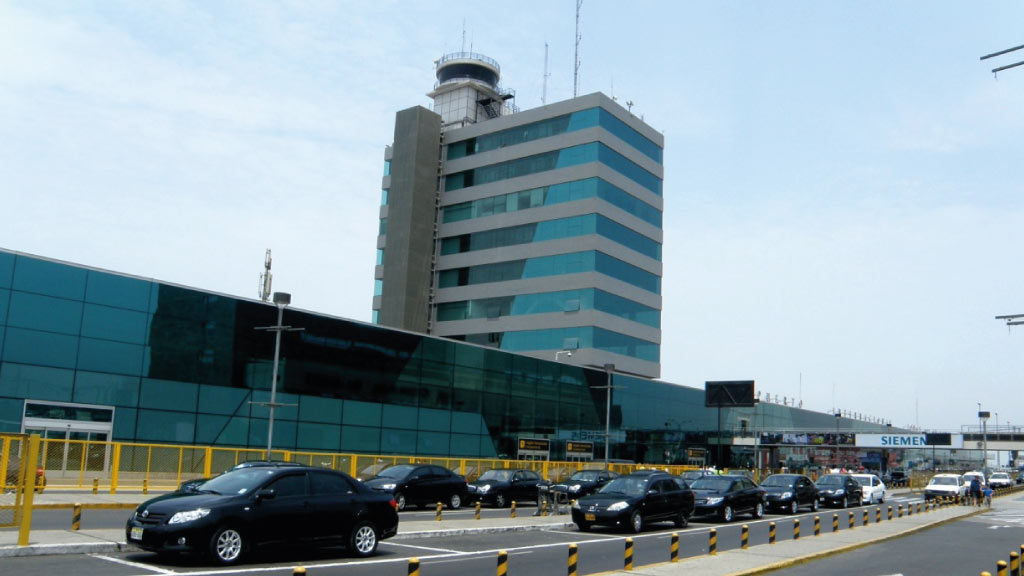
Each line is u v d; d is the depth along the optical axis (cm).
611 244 6825
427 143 7625
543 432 5600
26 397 3178
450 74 8244
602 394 6244
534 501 3372
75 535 1591
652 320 7256
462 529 2141
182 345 3662
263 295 4725
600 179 6775
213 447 3422
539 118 7188
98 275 3441
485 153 7475
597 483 3170
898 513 3259
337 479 1592
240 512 1405
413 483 2897
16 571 1269
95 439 3350
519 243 7056
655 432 6769
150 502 1416
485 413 5134
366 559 1573
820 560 1817
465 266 7362
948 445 7088
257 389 3903
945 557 1950
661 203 7575
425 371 4753
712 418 7619
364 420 4356
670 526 2572
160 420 3550
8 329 3166
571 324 6600
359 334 4394
